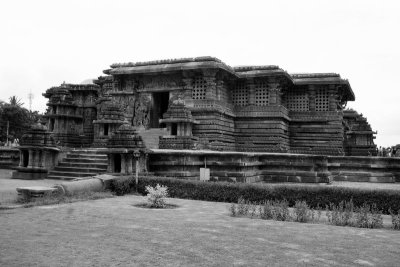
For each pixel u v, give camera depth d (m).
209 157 21.31
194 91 32.88
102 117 30.39
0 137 55.75
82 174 21.98
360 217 11.34
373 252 8.03
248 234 9.42
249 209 13.83
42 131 23.30
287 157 23.64
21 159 23.17
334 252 7.96
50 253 7.41
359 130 39.03
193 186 16.53
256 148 34.50
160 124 34.31
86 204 13.80
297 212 11.93
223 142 32.44
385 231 10.45
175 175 20.50
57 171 23.11
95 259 7.07
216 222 10.92
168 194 16.81
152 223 10.48
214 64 30.72
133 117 34.53
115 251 7.61
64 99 39.06
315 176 23.02
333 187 14.76
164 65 33.09
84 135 42.16
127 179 17.48
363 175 25.67
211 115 31.28
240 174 20.75
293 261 7.23
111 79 38.59
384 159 25.44
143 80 34.81
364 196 14.28
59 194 15.08
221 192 15.95
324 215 13.20
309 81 36.00
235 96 35.94
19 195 14.32
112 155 19.91
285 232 9.82
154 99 35.28
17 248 7.71
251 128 34.91
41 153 22.94
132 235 8.97
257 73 33.91
